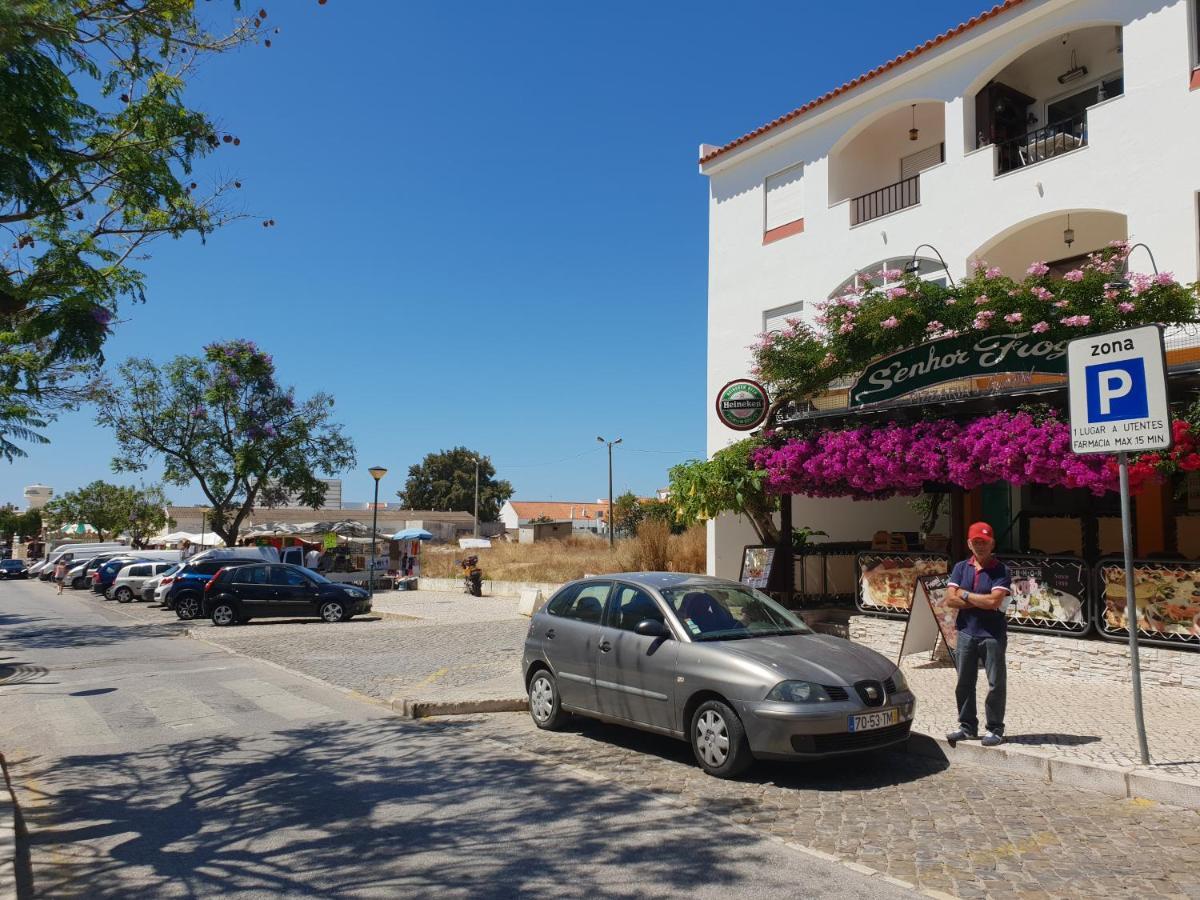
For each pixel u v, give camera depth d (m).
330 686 11.38
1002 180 13.78
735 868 4.86
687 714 7.02
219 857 5.18
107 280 7.10
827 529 16.67
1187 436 8.66
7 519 99.38
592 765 7.22
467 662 13.32
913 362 12.12
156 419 31.06
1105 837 5.31
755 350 14.03
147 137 6.61
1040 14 13.48
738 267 17.98
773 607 8.07
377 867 4.96
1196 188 11.66
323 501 34.25
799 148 17.03
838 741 6.36
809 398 13.80
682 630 7.25
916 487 12.07
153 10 5.95
